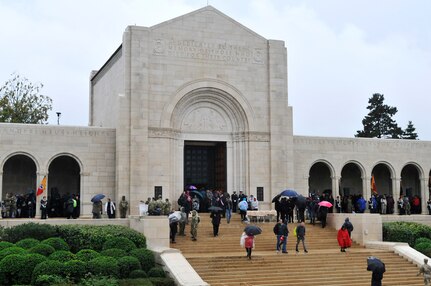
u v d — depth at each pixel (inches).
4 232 1400.1
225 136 2107.5
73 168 2110.0
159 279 1195.9
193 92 2039.9
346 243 1536.7
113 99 2132.1
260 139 2100.1
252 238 1416.1
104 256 1240.2
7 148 1857.8
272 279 1304.1
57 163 2097.7
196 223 1574.8
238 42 2111.2
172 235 1541.6
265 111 2121.1
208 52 2066.9
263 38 2144.4
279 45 2156.7
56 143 1914.4
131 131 1925.4
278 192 2090.3
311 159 2249.0
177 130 2021.4
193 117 2068.2
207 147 2180.1
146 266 1290.6
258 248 1569.9
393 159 2370.8
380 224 1717.5
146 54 1972.2
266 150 2108.8
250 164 2078.0
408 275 1409.9
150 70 1987.0
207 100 2082.9
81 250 1270.9
